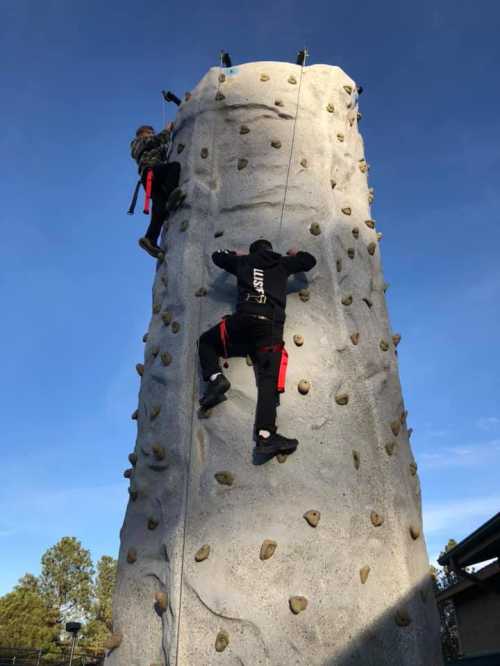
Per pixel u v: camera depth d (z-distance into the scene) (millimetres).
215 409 4016
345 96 5984
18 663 32375
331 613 3279
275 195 4945
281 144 5223
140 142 5602
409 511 3951
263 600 3287
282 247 4688
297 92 5590
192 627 3326
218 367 3990
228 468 3775
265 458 3740
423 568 3807
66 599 43625
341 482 3732
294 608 3230
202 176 5301
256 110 5426
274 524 3525
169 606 3451
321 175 5176
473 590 12031
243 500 3635
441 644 3605
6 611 36125
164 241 5336
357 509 3689
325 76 5906
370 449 4012
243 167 5148
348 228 5016
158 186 5527
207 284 4676
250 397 3957
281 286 4059
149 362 4676
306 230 4785
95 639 39438
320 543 3475
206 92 5762
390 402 4375
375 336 4621
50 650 34094
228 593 3340
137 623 3607
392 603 3469
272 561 3398
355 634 3260
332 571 3406
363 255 5023
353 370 4289
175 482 3932
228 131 5441
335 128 5629
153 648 3438
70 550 44938
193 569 3508
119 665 3535
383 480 3936
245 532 3521
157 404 4355
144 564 3789
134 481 4227
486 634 11500
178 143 5746
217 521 3611
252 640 3186
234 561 3445
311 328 4297
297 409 3926
